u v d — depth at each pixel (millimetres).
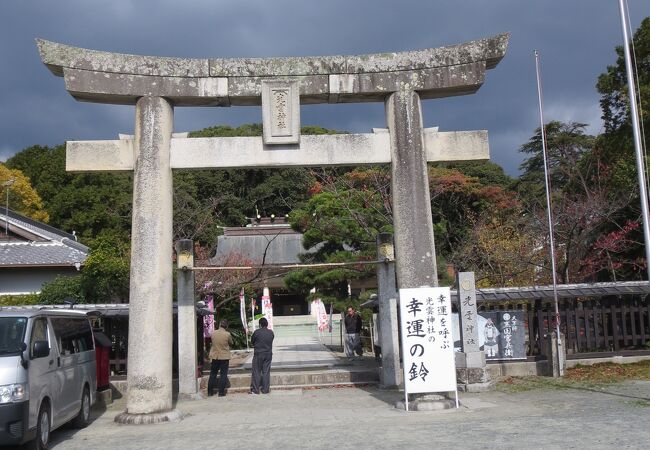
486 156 11156
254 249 44438
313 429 9016
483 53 11008
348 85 11125
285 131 11000
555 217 22781
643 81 22328
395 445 7500
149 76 10836
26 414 7586
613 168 23109
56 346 9305
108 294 20875
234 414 11023
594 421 8492
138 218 10516
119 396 14414
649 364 14609
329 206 21750
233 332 28109
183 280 14086
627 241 21938
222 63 11070
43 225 30984
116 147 10844
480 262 24156
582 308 15406
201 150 10984
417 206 10875
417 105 11133
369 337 24328
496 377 14367
